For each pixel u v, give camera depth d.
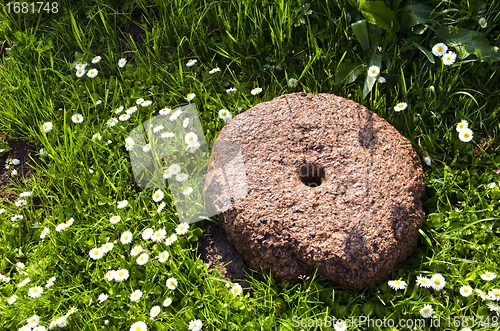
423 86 1.25
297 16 1.30
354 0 1.26
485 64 1.24
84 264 1.12
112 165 1.21
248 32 1.33
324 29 1.30
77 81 1.32
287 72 1.29
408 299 1.03
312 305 1.04
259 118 1.13
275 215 1.04
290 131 1.11
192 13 1.33
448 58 1.18
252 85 1.29
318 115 1.13
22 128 1.31
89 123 1.29
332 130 1.11
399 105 1.19
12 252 1.16
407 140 1.13
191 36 1.31
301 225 1.03
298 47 1.31
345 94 1.25
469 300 1.04
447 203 1.14
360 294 1.04
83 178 1.20
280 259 1.03
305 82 1.28
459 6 1.26
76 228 1.14
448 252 1.08
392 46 1.25
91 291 1.08
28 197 1.22
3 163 1.28
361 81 1.25
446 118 1.22
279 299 1.04
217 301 1.05
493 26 1.22
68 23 1.39
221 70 1.32
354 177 1.07
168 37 1.34
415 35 1.25
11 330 1.07
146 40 1.34
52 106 1.28
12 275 1.15
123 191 1.19
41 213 1.20
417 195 1.09
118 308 1.07
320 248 1.02
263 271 1.05
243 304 1.04
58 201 1.18
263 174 1.08
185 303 1.05
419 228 1.08
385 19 1.23
